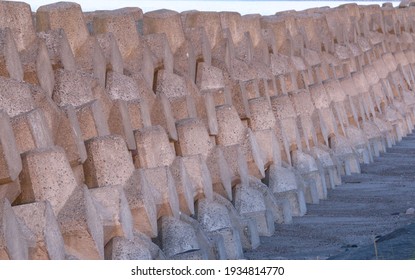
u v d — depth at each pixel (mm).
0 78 10141
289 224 14367
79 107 11188
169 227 11359
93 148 10773
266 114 15930
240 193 13633
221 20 17016
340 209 15500
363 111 21500
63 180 9641
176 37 15039
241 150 14391
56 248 9094
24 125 9688
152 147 12016
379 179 18297
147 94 13180
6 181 8922
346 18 23844
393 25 27516
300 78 19172
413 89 27172
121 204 10266
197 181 12555
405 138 23984
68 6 12523
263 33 18641
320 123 18234
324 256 11828
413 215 14422
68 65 11867
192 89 14391
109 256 10016
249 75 16734
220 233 12266
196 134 13305
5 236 8367
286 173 15133
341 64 21875
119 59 13227
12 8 11156
